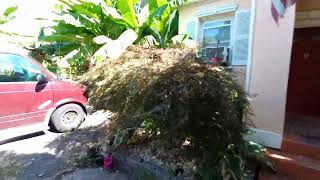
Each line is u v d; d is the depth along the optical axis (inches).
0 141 216.8
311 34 282.2
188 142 141.8
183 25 289.4
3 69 202.8
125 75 145.7
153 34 288.2
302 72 290.7
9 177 161.2
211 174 131.6
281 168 149.1
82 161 180.5
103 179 159.9
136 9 337.7
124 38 249.8
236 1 226.5
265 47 183.6
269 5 180.2
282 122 174.9
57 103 235.0
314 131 203.2
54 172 167.8
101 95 161.2
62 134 236.5
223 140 133.3
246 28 217.9
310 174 141.2
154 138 167.3
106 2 312.7
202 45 174.4
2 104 200.5
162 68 129.9
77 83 208.4
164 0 292.2
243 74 201.2
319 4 199.2
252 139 181.3
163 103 125.2
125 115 150.1
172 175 144.0
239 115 131.9
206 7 258.5
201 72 125.6
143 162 160.9
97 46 305.9
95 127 243.9
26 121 214.8
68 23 331.3
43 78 224.2
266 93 182.7
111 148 179.5
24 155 192.9
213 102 125.1
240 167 133.8
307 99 286.7
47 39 330.3
